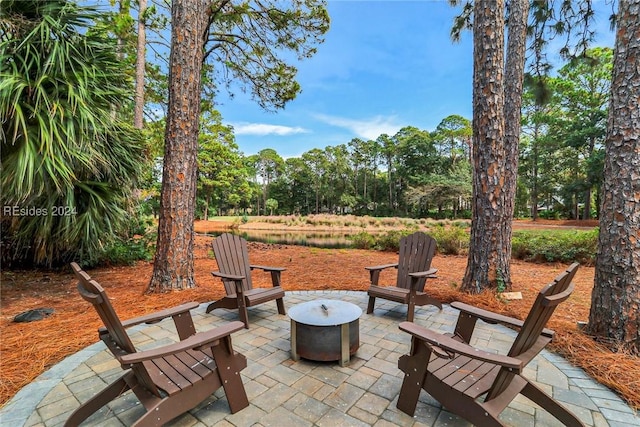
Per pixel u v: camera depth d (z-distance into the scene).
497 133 3.65
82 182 3.81
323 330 2.05
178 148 3.81
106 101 3.65
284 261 6.61
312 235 16.34
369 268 3.17
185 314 2.05
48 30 3.05
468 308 1.97
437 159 29.03
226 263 3.10
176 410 1.39
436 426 1.49
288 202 38.69
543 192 21.42
